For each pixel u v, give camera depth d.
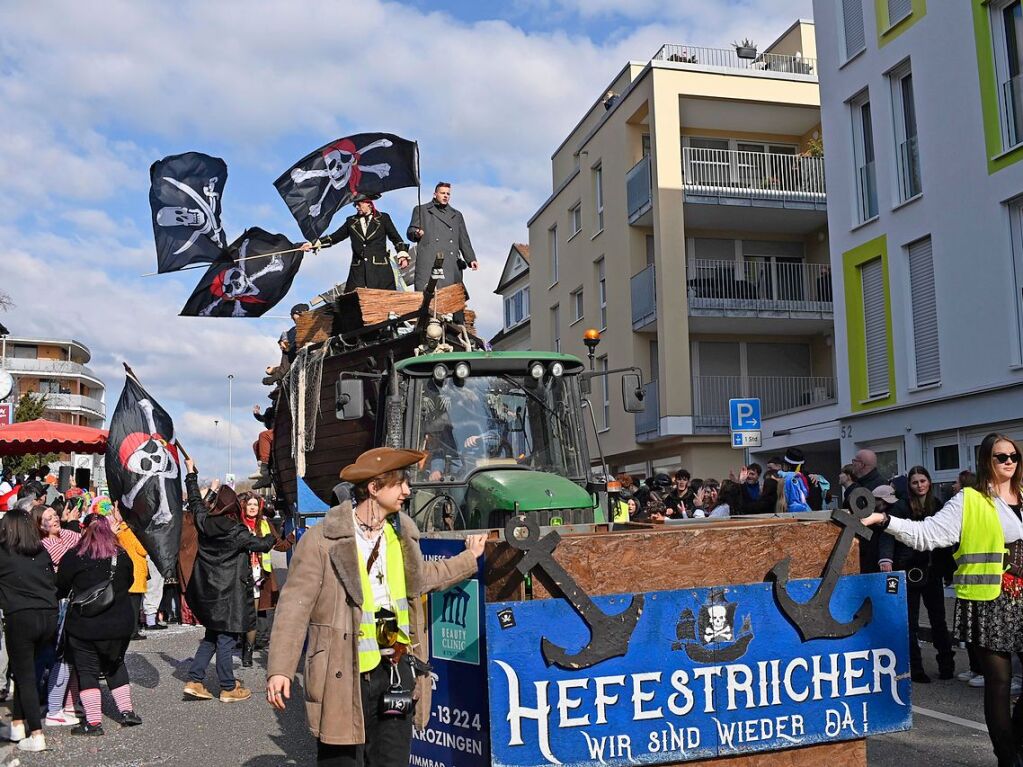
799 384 28.88
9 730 7.97
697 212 28.00
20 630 7.53
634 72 33.25
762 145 30.12
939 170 16.75
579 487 7.46
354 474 4.33
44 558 7.72
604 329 32.06
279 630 4.11
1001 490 5.31
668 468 28.92
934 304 17.12
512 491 7.16
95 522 8.23
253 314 12.94
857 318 19.23
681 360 27.06
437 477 8.20
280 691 4.04
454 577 4.55
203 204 12.63
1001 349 15.38
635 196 29.16
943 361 16.66
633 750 4.29
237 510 9.46
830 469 24.75
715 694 4.43
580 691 4.25
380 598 4.34
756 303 27.52
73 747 7.60
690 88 27.73
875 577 4.75
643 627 4.34
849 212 19.45
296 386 11.78
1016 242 15.28
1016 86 15.24
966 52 16.12
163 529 9.98
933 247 16.91
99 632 8.02
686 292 27.30
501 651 4.18
